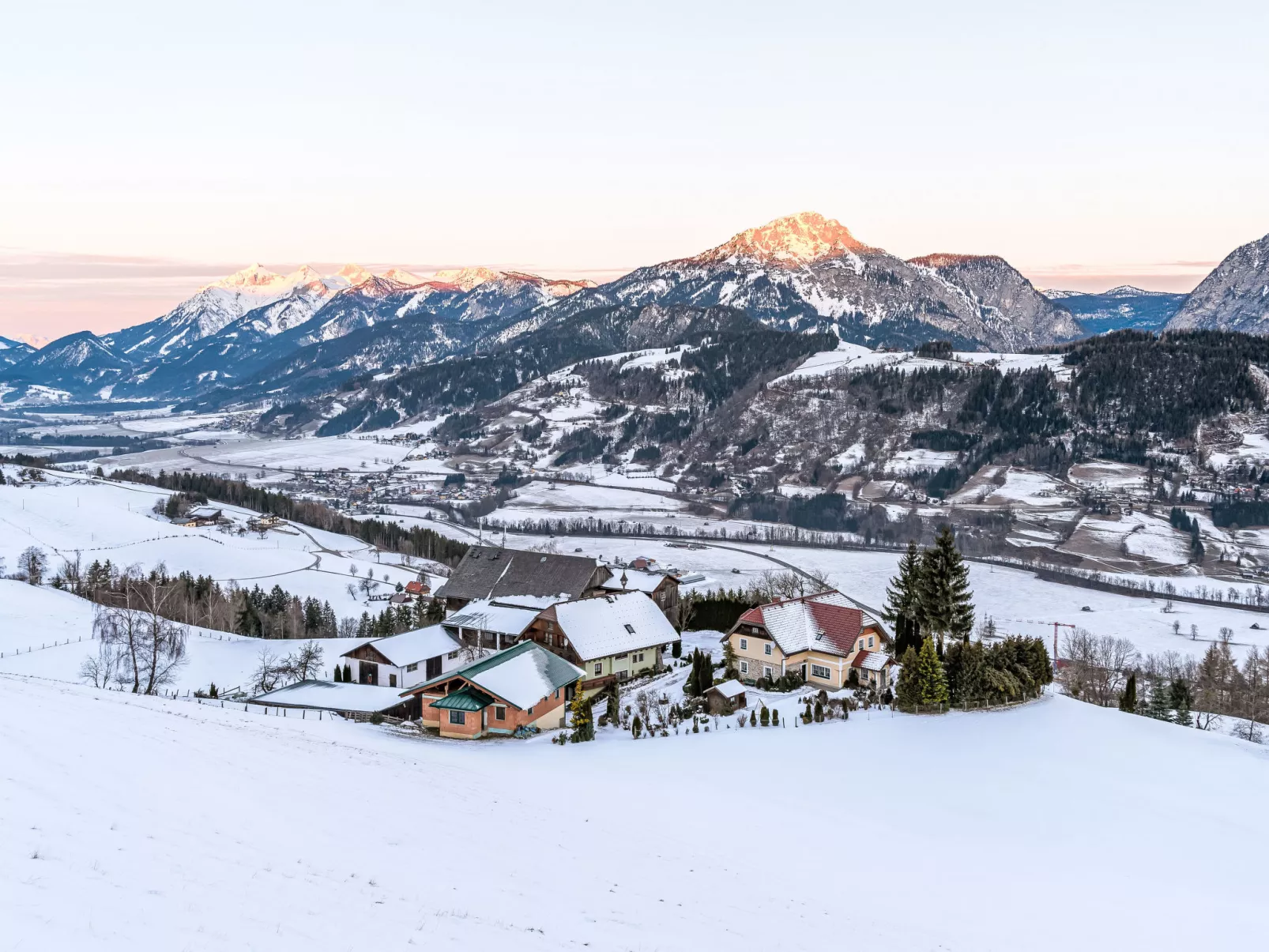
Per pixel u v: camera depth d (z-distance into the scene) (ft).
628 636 301.63
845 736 224.74
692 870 112.68
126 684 288.30
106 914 60.64
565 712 256.93
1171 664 460.96
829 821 156.35
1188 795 194.80
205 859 77.66
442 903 81.66
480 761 185.88
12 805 76.95
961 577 307.37
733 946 86.12
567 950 76.43
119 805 86.63
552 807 136.98
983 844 153.48
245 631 416.67
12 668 298.97
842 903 109.70
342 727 222.28
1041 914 118.83
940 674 254.27
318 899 74.79
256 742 143.74
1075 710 261.85
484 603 339.36
